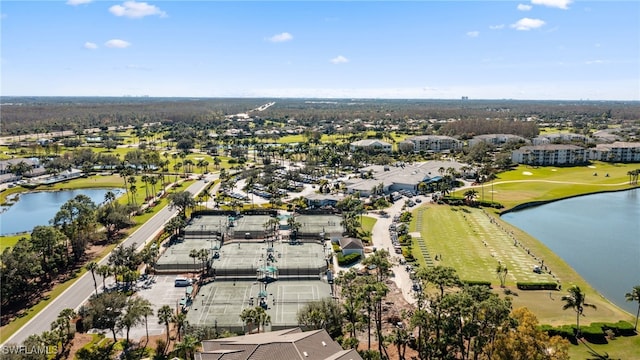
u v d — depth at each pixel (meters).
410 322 105.81
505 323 90.88
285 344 85.44
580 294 109.75
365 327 114.38
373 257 136.12
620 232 199.25
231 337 97.94
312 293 137.00
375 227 198.88
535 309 123.25
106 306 111.81
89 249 176.25
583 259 167.38
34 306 130.50
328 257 164.00
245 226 197.88
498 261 158.25
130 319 105.44
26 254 138.12
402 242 176.88
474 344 94.75
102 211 192.38
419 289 135.12
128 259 149.50
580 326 110.75
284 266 153.62
